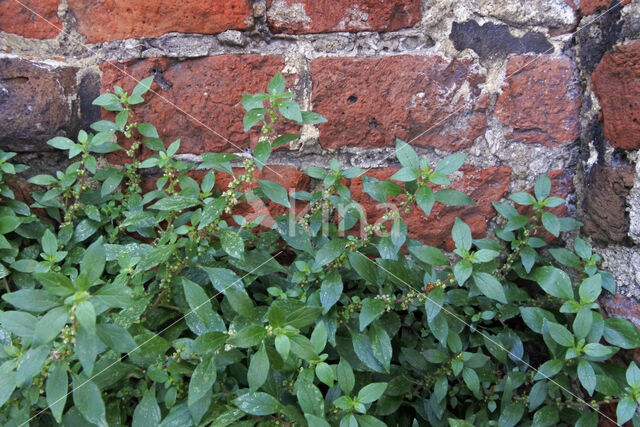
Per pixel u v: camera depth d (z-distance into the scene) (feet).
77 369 3.53
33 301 3.09
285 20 4.69
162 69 4.84
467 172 4.92
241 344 3.32
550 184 4.54
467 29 4.66
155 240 4.70
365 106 4.82
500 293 3.77
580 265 4.44
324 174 4.37
